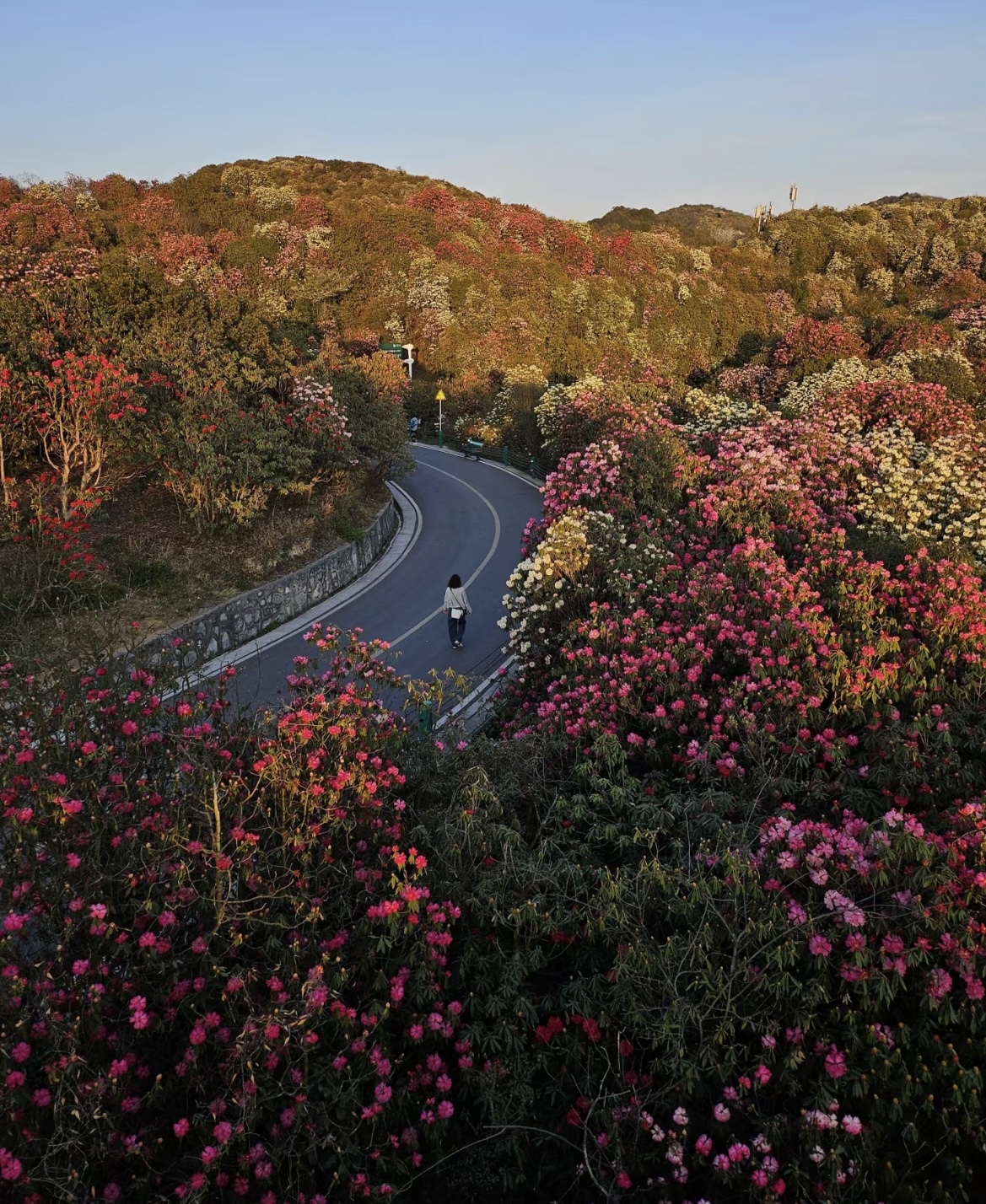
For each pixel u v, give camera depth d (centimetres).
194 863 438
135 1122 371
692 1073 368
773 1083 382
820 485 1358
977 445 1545
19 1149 327
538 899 462
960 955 381
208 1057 389
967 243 7125
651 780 625
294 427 1864
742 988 399
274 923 411
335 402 2031
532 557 1187
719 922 426
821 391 2378
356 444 2239
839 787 566
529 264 5806
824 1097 356
